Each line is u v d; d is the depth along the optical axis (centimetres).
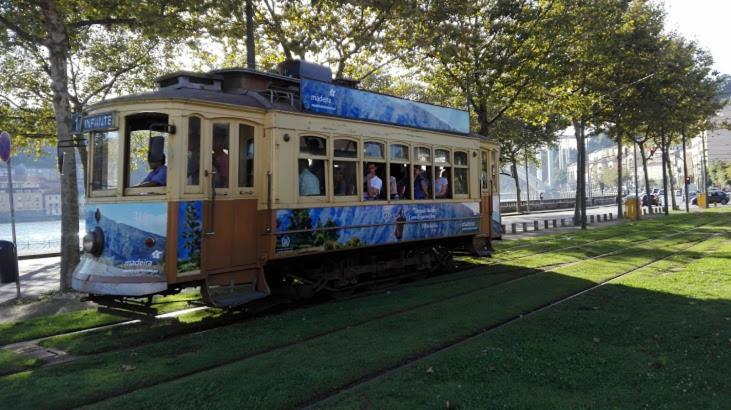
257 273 864
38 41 1173
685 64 3058
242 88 899
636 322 732
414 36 1638
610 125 3344
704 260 1341
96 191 802
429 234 1191
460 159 1316
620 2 2445
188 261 765
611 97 2883
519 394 476
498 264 1406
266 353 642
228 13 1290
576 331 693
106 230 780
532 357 583
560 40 1966
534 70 1919
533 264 1388
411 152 1148
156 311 764
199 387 513
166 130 778
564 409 443
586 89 2722
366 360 589
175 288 780
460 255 1414
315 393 500
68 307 996
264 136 872
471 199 1337
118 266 762
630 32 2638
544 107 2236
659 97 2988
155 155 776
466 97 2047
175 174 757
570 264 1378
